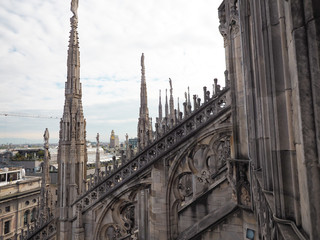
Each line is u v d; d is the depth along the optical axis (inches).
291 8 104.9
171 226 509.7
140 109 1235.9
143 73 1279.5
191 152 524.1
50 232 659.4
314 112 95.9
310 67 96.9
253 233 381.4
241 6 341.4
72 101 597.6
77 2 645.3
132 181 548.7
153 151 552.7
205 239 450.6
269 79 169.0
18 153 4564.5
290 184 148.9
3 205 2149.4
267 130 211.5
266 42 169.9
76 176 596.1
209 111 534.6
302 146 100.0
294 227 135.0
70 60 612.1
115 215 559.2
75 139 597.9
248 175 403.9
